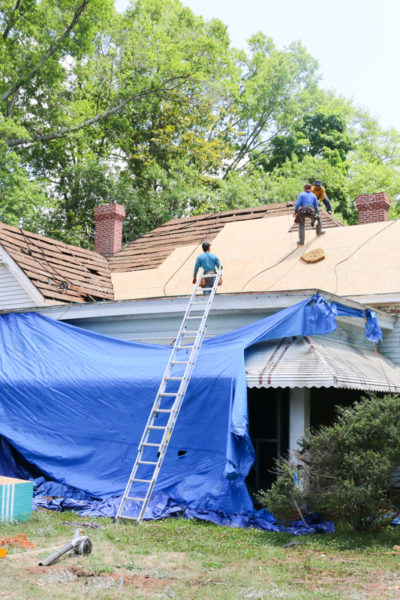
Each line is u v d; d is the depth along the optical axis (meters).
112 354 12.70
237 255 17.69
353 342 13.49
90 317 14.02
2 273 16.70
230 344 11.52
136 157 39.50
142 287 17.67
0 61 32.91
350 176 46.50
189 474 10.85
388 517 9.48
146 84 38.62
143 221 35.62
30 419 12.79
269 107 48.66
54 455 12.27
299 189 37.66
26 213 30.05
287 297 11.73
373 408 9.52
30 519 9.58
